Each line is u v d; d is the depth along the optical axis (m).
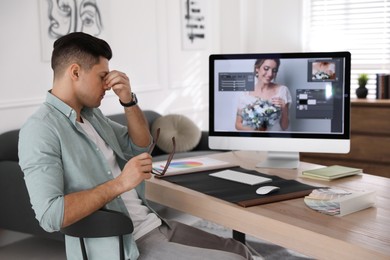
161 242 1.87
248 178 2.15
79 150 1.78
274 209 1.77
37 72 3.72
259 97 2.43
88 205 1.60
